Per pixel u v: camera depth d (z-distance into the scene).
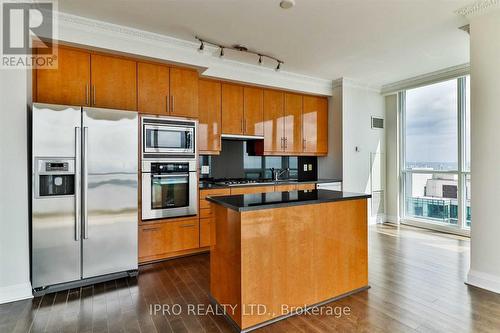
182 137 3.57
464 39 3.38
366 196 2.69
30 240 2.60
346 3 2.61
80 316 2.20
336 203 2.53
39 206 2.53
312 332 2.00
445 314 2.21
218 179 4.65
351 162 5.15
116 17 2.88
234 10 2.73
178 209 3.53
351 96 5.13
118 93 3.23
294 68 4.44
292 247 2.26
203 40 3.41
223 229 2.26
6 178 2.41
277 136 4.79
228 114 4.32
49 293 2.58
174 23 3.00
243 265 2.02
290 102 4.93
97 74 3.12
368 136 5.39
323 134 5.30
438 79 4.59
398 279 2.89
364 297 2.52
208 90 4.16
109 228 2.85
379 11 2.75
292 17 2.87
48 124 2.56
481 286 2.65
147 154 3.32
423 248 3.90
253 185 4.23
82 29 2.91
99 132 2.80
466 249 3.86
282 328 2.06
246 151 4.92
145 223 3.32
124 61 3.27
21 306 2.34
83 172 2.71
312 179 5.58
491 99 2.59
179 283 2.81
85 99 3.06
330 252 2.48
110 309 2.30
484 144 2.64
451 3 2.61
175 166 3.51
